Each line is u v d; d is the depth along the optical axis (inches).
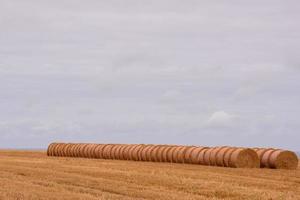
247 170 2272.4
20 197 1240.2
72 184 1555.1
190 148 2758.4
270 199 1322.6
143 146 3152.1
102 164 2456.9
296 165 2522.1
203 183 1615.4
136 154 3134.8
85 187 1491.1
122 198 1262.3
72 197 1250.0
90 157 3550.7
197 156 2667.3
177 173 1973.4
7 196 1252.5
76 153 3681.1
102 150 3449.8
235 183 1662.2
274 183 1695.4
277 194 1401.3
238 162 2472.9
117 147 3348.9
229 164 2491.4
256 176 1957.4
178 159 2795.3
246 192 1429.6
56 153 3828.7
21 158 3031.5
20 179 1659.7
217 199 1295.5
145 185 1556.3
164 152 2908.5
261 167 2541.8
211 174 1973.4
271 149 2568.9
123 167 2249.0
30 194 1285.7
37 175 1786.4
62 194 1298.0
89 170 2001.7
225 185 1576.0
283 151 2500.0
